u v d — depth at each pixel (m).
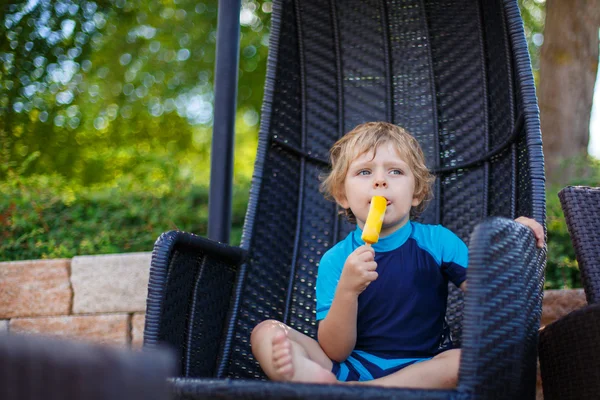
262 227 2.21
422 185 2.04
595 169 3.65
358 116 2.44
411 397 1.19
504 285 1.37
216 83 2.58
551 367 1.78
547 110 4.17
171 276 1.74
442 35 2.38
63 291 3.01
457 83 2.34
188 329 1.85
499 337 1.33
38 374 0.86
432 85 2.37
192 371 1.85
